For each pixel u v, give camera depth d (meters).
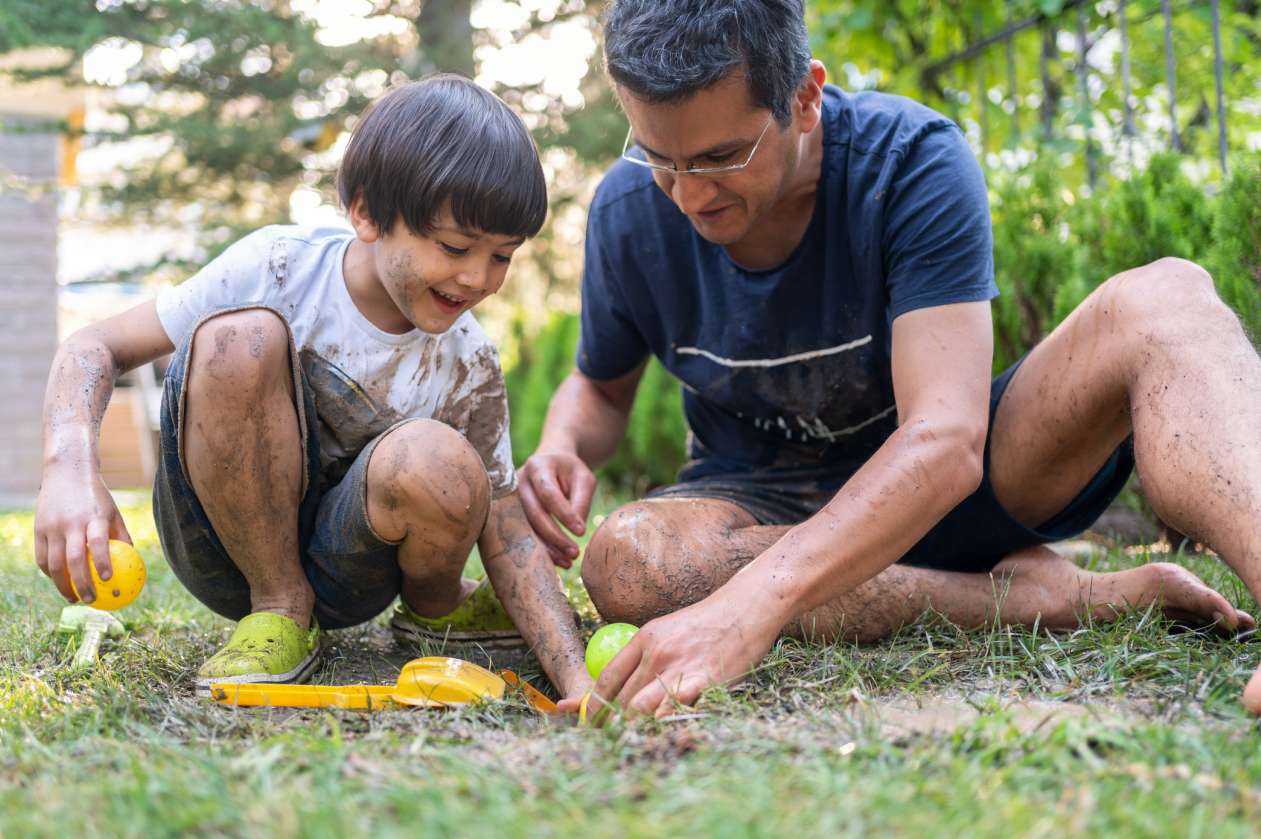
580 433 2.59
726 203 1.96
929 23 4.72
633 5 1.83
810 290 2.23
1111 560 2.79
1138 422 1.80
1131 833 1.09
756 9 1.80
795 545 1.75
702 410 2.54
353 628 2.53
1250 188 3.00
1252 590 1.59
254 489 1.87
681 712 1.56
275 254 2.01
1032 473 2.12
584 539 3.76
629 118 1.91
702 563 2.04
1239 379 1.70
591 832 1.08
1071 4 4.14
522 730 1.60
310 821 1.12
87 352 1.91
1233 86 4.77
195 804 1.19
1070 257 3.66
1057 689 1.68
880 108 2.20
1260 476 1.60
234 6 7.80
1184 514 1.70
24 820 1.15
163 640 2.28
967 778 1.23
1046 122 4.21
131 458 10.54
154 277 8.60
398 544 1.98
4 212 9.25
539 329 7.57
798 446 2.43
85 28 7.56
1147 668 1.72
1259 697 1.45
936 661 1.87
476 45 8.38
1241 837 1.09
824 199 2.16
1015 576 2.15
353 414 2.02
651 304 2.45
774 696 1.66
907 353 1.97
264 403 1.83
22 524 5.07
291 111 8.09
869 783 1.22
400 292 1.92
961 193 2.04
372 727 1.61
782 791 1.20
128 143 8.20
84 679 1.91
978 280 1.99
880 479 1.77
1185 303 1.81
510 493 2.13
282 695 1.76
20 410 9.38
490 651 2.29
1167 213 3.38
